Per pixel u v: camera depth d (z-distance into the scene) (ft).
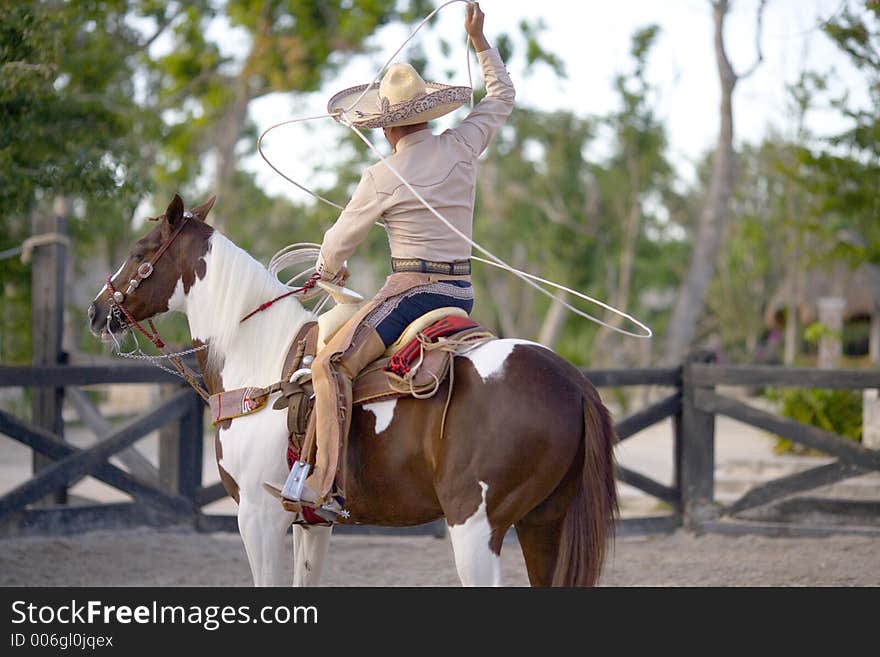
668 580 31.55
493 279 163.12
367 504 19.60
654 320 180.45
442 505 18.65
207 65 96.89
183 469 38.40
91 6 59.98
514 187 143.13
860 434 54.85
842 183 53.83
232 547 36.35
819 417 55.52
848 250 58.13
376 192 19.52
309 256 22.89
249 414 20.59
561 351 120.16
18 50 35.45
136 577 31.73
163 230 21.79
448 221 19.84
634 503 47.91
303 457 19.35
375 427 19.21
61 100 43.91
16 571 31.78
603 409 19.04
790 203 104.06
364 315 19.51
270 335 21.11
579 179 140.05
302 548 21.88
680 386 39.14
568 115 136.36
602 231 142.31
